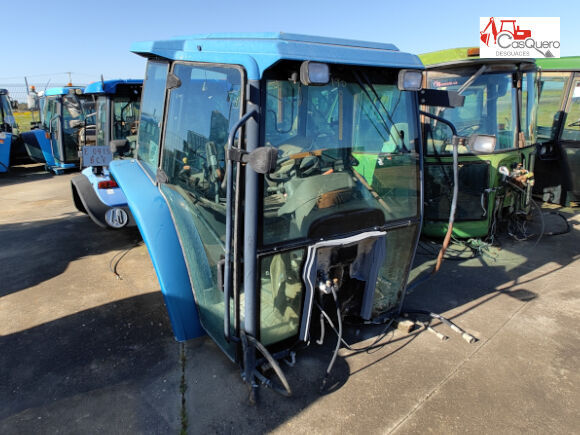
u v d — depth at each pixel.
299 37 2.19
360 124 2.43
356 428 2.19
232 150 1.87
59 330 3.10
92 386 2.49
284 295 2.37
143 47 3.17
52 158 9.59
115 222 4.52
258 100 1.94
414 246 2.82
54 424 2.21
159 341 2.95
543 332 3.07
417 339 2.97
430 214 4.69
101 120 5.49
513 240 4.93
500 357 2.78
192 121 2.55
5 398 2.40
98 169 4.62
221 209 2.30
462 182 4.45
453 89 4.38
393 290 2.94
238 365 2.64
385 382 2.53
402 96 2.54
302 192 2.21
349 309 2.67
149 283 3.89
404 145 2.60
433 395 2.43
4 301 3.55
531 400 2.39
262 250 2.12
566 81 5.79
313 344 2.88
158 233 2.76
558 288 3.74
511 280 3.91
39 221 5.91
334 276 2.50
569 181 5.97
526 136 4.75
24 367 2.67
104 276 4.04
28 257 4.55
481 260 4.36
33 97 9.54
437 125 4.43
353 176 2.42
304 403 2.36
